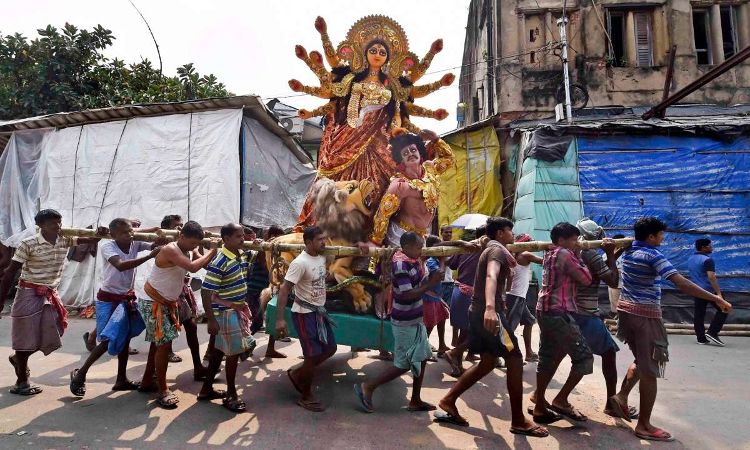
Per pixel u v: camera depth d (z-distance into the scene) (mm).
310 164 12953
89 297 8547
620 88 12906
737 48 13219
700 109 12242
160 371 3811
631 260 3557
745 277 8492
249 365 5113
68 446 3045
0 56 11688
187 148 8711
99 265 8586
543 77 13031
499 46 13336
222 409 3764
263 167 9922
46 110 11773
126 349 4188
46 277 4031
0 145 10406
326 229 4652
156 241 4137
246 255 4180
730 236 8695
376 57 5324
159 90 12867
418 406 3801
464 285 4938
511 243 3816
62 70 11930
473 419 3664
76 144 9234
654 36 13242
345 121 5332
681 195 9000
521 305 5195
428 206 4762
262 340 6484
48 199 9203
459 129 12273
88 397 3979
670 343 6992
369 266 4695
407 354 3705
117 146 9008
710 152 9031
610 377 3814
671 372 5152
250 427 3416
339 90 5254
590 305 3775
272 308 4480
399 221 4816
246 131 9188
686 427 3557
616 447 3209
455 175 12195
